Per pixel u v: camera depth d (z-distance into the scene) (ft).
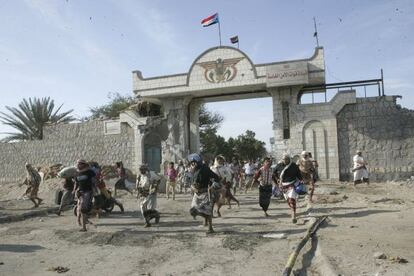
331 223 38.24
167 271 26.61
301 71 92.58
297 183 42.09
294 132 95.40
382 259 24.54
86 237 37.45
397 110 89.97
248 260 28.55
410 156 88.38
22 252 32.94
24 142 135.23
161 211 55.77
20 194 107.24
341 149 93.04
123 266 28.14
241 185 91.40
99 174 51.96
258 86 98.89
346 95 92.84
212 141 207.41
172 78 103.30
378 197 57.93
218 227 40.78
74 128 126.72
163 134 110.01
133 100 190.60
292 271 25.46
